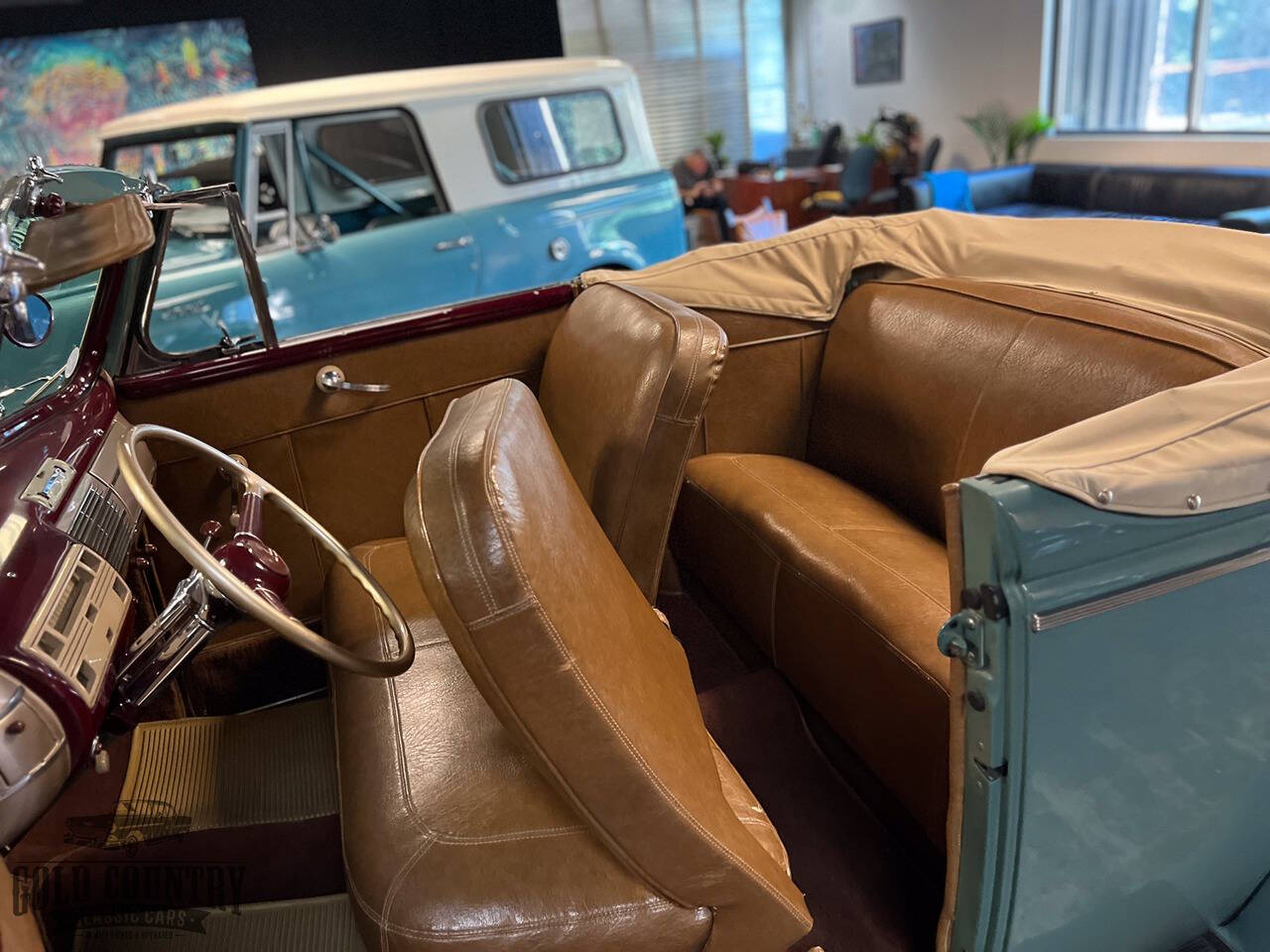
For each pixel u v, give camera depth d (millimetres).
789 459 2131
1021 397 1578
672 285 2102
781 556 1639
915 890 1408
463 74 4301
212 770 1375
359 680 1354
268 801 1309
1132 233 1744
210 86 7348
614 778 896
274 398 1846
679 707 1111
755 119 10477
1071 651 938
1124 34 6871
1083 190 6457
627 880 982
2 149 6695
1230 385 1080
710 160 9516
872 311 2012
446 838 1017
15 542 1002
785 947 1064
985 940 1083
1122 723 1012
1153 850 1128
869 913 1377
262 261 3711
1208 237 1622
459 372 2010
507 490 868
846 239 2178
